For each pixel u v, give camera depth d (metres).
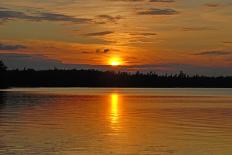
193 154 28.41
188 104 97.00
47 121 49.69
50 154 27.72
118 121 50.53
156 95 170.75
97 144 31.66
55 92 190.50
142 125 45.81
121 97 143.00
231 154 28.41
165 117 57.62
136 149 29.86
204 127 44.28
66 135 36.47
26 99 112.50
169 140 34.16
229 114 64.25
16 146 30.47
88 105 89.31
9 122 47.97
